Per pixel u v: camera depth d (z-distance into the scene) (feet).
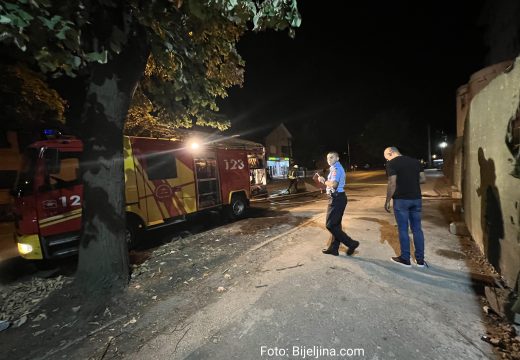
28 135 39.73
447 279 12.00
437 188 44.50
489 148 13.23
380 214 26.32
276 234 21.22
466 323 9.02
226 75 21.48
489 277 12.05
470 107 17.67
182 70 15.81
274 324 9.48
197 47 15.92
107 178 13.15
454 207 25.46
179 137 29.43
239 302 11.09
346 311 9.89
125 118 13.88
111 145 13.26
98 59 10.16
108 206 13.16
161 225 22.56
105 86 12.96
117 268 13.29
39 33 8.41
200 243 19.94
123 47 12.88
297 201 41.93
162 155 22.63
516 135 10.07
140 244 21.86
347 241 14.99
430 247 16.12
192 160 25.39
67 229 17.11
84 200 13.28
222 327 9.62
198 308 11.03
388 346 8.14
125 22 12.22
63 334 10.16
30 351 9.35
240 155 31.83
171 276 14.38
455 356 7.65
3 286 15.11
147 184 21.18
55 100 33.40
